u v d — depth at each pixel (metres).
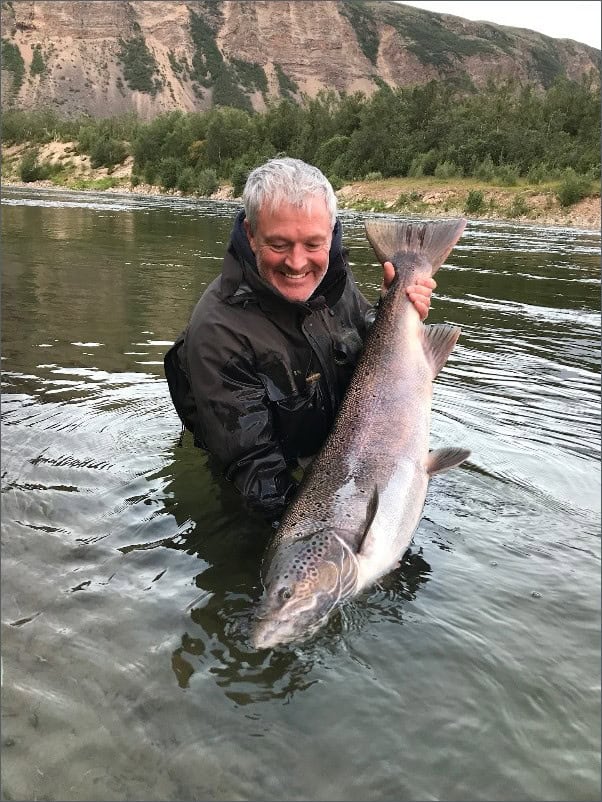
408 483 3.07
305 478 3.07
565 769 1.94
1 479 3.47
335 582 2.66
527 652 2.40
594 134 53.50
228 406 3.20
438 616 2.57
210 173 52.81
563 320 8.54
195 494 3.44
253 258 3.17
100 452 3.86
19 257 12.02
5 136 84.50
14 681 2.17
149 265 11.82
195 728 2.03
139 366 5.57
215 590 2.70
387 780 1.88
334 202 3.12
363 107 65.06
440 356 3.53
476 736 2.04
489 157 47.59
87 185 64.62
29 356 5.74
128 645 2.37
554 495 3.54
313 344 3.34
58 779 1.85
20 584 2.67
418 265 3.61
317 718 2.09
